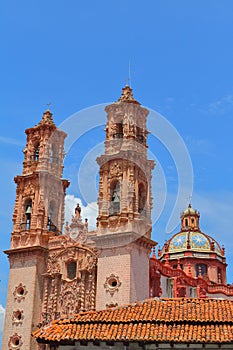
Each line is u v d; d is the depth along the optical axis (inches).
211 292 2898.6
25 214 2518.5
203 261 3289.9
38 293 2331.4
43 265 2393.0
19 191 2559.1
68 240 2362.2
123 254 2135.8
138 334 1334.9
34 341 2237.9
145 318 1391.5
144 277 2166.6
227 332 1304.1
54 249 2394.2
